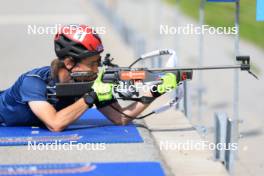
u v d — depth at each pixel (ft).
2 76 139.64
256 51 200.95
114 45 194.90
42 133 74.02
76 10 331.98
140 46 162.91
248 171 79.82
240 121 74.02
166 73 72.95
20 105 74.28
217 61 174.40
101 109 78.23
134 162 64.23
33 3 387.55
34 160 64.69
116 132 75.46
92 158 65.72
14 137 72.23
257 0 73.82
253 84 148.25
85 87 71.87
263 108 121.90
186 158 69.97
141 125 81.35
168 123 85.97
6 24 264.72
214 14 269.64
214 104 123.44
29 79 73.46
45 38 215.72
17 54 177.47
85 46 70.44
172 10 309.01
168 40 223.71
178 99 79.00
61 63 71.77
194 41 221.66
